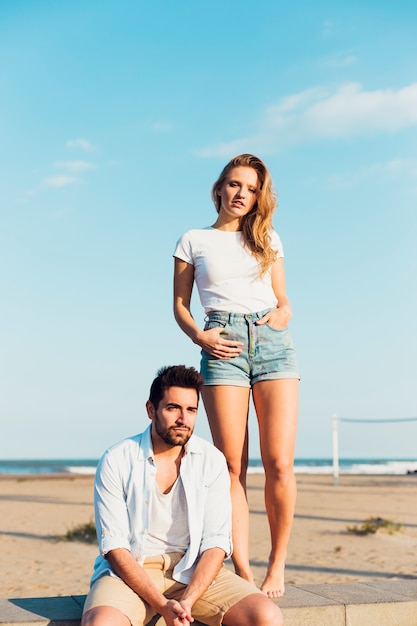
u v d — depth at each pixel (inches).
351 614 155.1
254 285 167.5
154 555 139.9
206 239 170.1
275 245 172.9
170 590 139.1
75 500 869.8
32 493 1017.5
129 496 140.3
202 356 168.6
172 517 141.6
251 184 166.4
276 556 165.9
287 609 152.0
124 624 127.8
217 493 144.9
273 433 162.6
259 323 164.7
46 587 329.7
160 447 143.7
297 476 1860.2
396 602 157.6
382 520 601.0
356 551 437.4
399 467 3348.9
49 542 479.8
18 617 140.6
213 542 139.6
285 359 165.6
